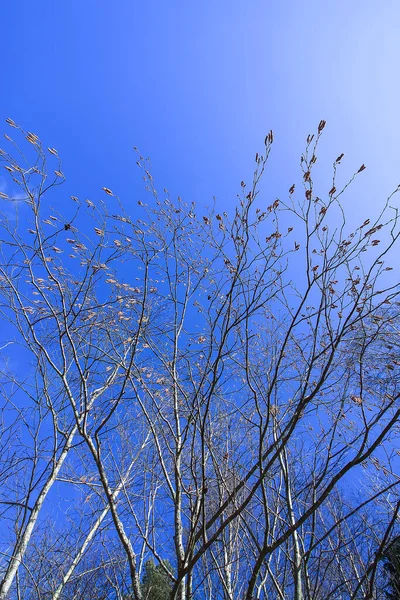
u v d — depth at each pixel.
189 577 3.72
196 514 3.74
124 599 5.70
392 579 5.58
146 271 4.41
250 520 5.96
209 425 4.90
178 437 4.74
